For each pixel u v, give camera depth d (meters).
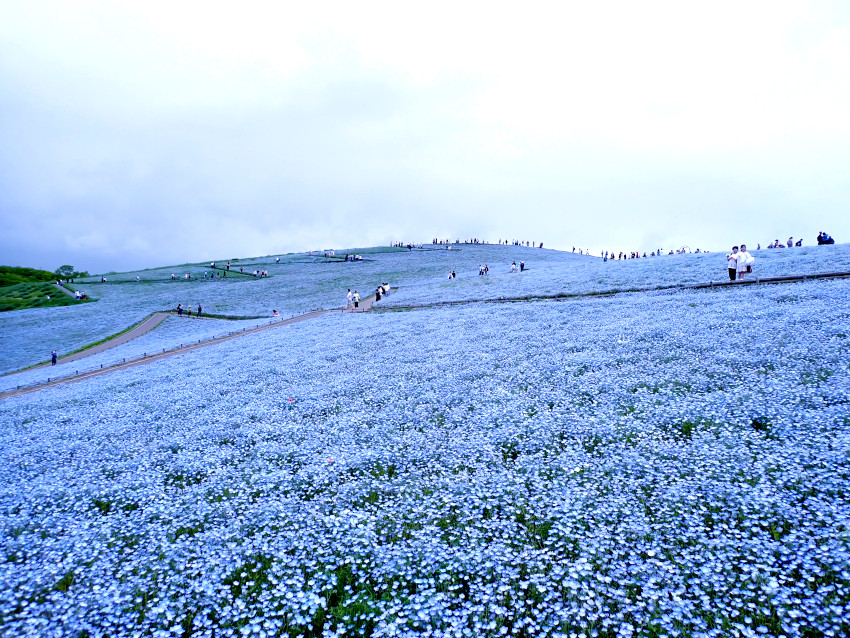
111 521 9.68
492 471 10.27
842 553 6.10
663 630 5.80
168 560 7.90
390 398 16.69
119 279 111.12
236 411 17.16
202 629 6.65
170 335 53.94
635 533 7.43
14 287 109.88
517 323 29.34
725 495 8.01
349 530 8.55
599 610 6.00
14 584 7.46
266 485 10.68
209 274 110.56
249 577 7.66
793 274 31.69
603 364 17.17
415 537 8.20
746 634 5.36
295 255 144.88
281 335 39.28
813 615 5.43
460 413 14.21
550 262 99.75
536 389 15.54
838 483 7.80
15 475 13.13
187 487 11.10
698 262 49.03
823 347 14.70
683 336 19.14
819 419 9.99
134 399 21.95
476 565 7.14
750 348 16.08
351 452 12.05
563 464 10.07
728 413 11.26
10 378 38.75
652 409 12.35
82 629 6.41
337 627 6.27
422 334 30.05
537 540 7.79
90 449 14.87
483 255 122.00
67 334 60.25
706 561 6.63
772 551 6.61
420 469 10.99
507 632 6.05
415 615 6.16
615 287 39.81
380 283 79.62
